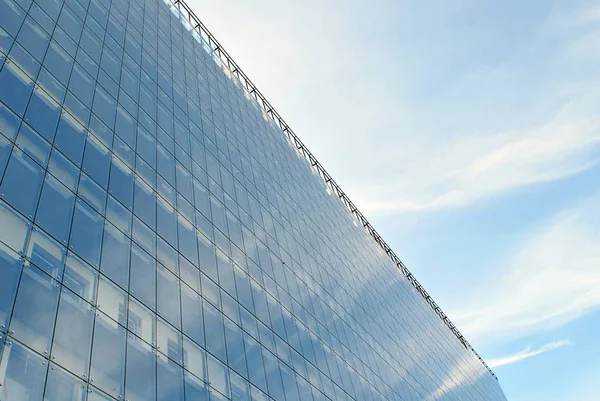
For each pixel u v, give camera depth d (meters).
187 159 29.62
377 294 56.53
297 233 41.62
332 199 64.31
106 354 14.86
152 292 18.81
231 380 20.34
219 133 38.38
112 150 22.23
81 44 25.73
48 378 12.68
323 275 41.84
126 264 18.30
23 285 13.59
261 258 31.31
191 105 36.38
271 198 40.62
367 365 38.75
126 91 27.36
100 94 24.30
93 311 15.39
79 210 17.64
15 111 17.62
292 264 36.12
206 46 52.59
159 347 17.34
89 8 30.02
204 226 26.42
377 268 64.81
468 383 72.69
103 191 19.67
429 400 48.91
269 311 27.91
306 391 26.38
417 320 67.50
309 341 30.89
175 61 39.44
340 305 41.56
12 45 19.91
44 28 23.12
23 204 15.35
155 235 21.38
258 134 49.28
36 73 20.30
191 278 22.09
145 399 15.33
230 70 55.84
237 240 29.36
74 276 15.53
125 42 31.83
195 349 19.27
